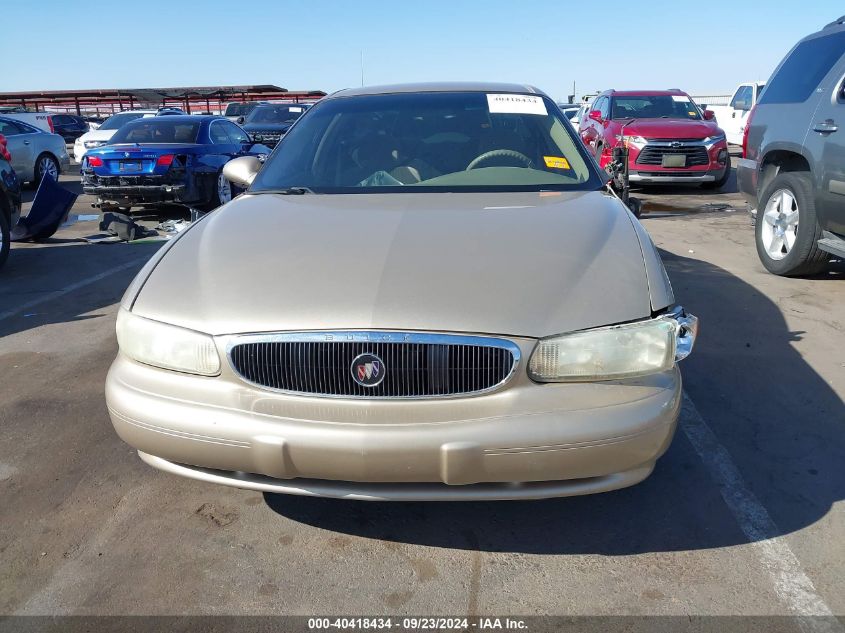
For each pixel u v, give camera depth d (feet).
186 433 7.09
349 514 8.79
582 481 7.17
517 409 6.79
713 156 36.60
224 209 9.95
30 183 45.73
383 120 12.07
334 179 10.98
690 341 7.36
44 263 22.85
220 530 8.49
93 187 28.58
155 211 33.35
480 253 7.72
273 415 6.95
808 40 19.44
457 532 8.42
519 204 9.52
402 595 7.39
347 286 7.18
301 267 7.57
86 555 8.04
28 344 15.01
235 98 106.63
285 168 11.37
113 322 16.52
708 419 11.12
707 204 33.76
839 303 16.93
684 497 9.07
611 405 6.89
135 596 7.39
